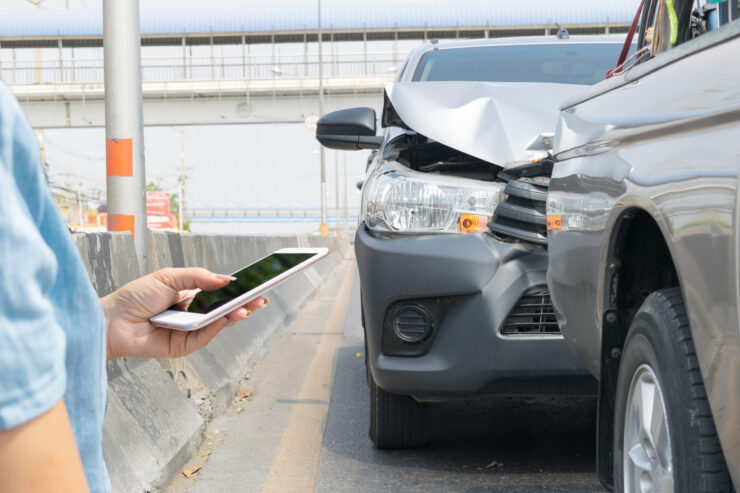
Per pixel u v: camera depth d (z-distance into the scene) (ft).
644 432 6.82
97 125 170.50
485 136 11.88
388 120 13.58
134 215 14.65
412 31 167.02
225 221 448.24
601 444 7.92
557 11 162.09
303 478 12.23
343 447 13.75
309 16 168.55
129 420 11.64
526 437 13.97
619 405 7.49
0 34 169.58
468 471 12.20
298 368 21.43
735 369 5.26
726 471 5.79
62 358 2.05
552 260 9.31
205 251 21.13
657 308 6.60
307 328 29.86
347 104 168.14
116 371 12.27
